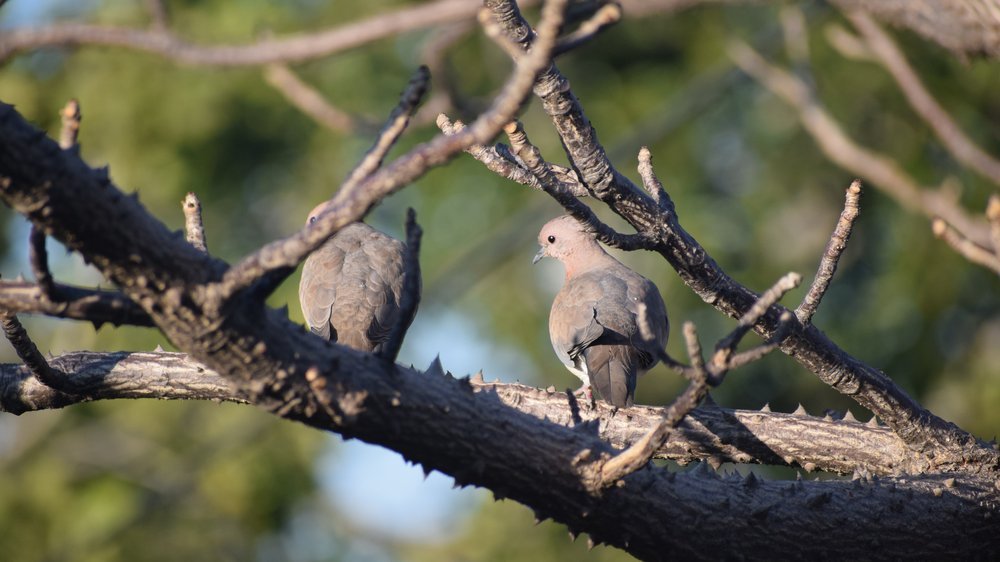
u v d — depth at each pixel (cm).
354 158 1725
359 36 969
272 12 1700
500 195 1714
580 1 826
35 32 920
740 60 1340
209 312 418
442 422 478
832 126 1270
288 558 1873
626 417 708
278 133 1744
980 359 1519
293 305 1572
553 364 1758
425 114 1205
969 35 789
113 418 1780
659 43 1784
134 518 1641
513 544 1744
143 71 1717
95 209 395
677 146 1719
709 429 695
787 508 551
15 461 1769
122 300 427
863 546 566
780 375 1648
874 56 1162
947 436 648
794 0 1074
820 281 597
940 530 582
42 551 1706
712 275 595
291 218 1753
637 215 572
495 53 1753
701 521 533
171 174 1705
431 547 1861
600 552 1720
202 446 1712
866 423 694
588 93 1775
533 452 494
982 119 1500
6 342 1816
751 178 1723
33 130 386
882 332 1594
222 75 1709
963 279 1518
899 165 1547
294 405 451
